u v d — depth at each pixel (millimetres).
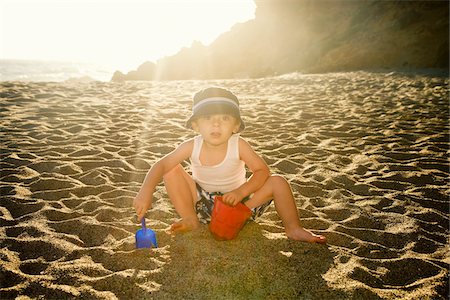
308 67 24703
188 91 9680
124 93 8883
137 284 1750
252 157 2160
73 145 4090
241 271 1838
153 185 2107
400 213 2664
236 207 2057
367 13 26344
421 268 1968
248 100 8039
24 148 3938
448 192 3027
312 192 3021
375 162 3781
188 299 1670
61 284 1753
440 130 5117
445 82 10609
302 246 2066
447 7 21812
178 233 2203
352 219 2535
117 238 2219
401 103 7285
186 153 2195
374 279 1856
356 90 9578
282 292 1717
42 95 7672
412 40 20938
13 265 1891
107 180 3115
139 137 4605
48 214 2463
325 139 4695
